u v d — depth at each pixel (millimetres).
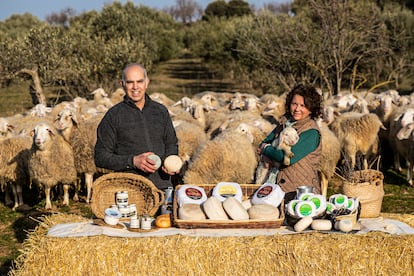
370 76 25438
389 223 3926
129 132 4527
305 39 20094
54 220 4168
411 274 3473
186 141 9281
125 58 23375
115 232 3746
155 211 4074
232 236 3594
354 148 10234
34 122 11102
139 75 4465
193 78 37844
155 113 4676
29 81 20953
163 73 41812
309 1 17938
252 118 10539
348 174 4484
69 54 22531
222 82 33938
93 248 3586
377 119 10164
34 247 3736
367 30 18219
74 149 9344
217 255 3506
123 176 4074
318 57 18250
